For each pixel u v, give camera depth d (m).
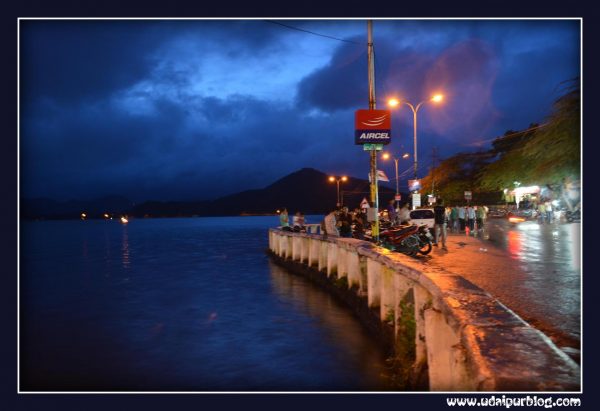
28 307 15.64
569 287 11.65
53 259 33.44
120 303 16.31
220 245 44.56
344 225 23.50
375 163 19.06
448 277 6.89
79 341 11.39
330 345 10.66
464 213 34.44
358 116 18.73
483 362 3.79
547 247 21.58
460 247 22.84
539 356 3.88
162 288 19.39
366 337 11.26
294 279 21.25
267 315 13.92
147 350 10.56
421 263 8.62
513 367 3.68
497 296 10.59
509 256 18.41
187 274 23.67
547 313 9.00
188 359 9.89
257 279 21.45
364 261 13.36
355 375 8.69
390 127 18.77
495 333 4.44
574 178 32.38
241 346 10.75
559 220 38.66
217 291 18.41
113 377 8.94
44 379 8.75
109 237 65.44
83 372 9.21
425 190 78.12
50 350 10.64
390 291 10.25
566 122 28.12
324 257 19.19
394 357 8.98
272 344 10.86
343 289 15.45
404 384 7.60
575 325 8.15
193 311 14.73
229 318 13.62
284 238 26.80
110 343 11.20
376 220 19.16
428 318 5.98
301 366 9.29
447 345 5.86
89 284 20.83
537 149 30.02
